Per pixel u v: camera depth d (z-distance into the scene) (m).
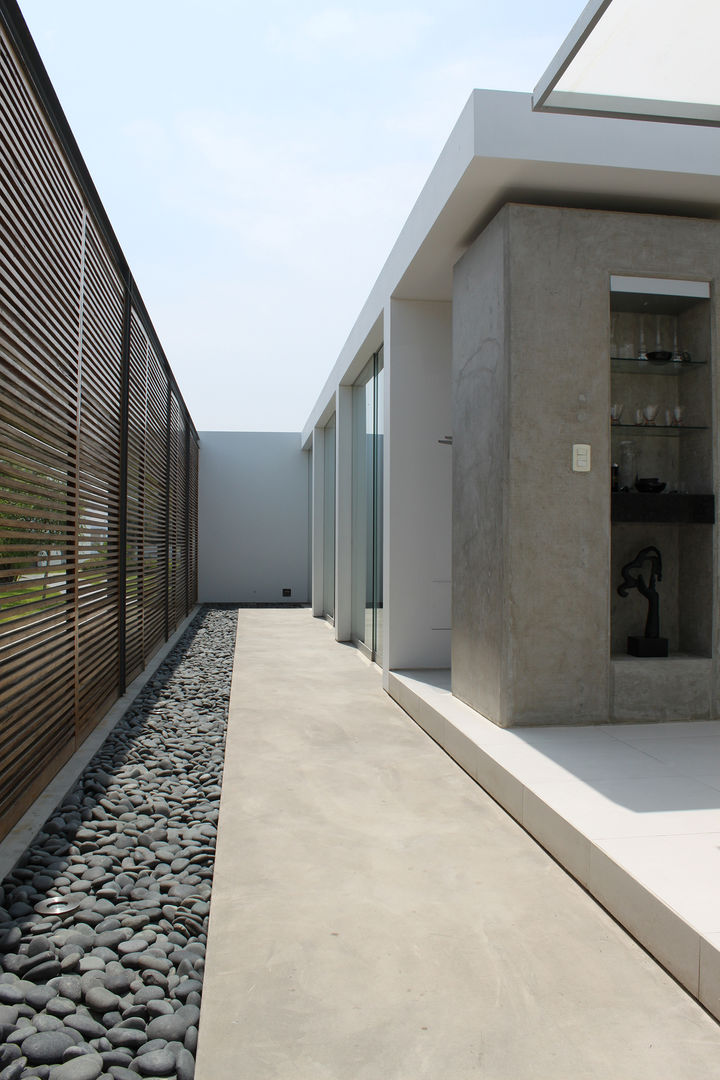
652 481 4.37
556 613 4.05
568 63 2.80
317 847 2.89
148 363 7.09
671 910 2.02
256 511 15.54
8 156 2.71
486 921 2.32
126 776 3.84
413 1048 1.70
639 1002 1.90
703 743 3.72
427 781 3.71
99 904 2.39
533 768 3.29
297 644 8.85
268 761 4.06
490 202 4.21
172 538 9.52
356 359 8.05
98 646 4.82
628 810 2.77
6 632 2.83
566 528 4.05
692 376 4.48
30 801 3.23
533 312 4.04
